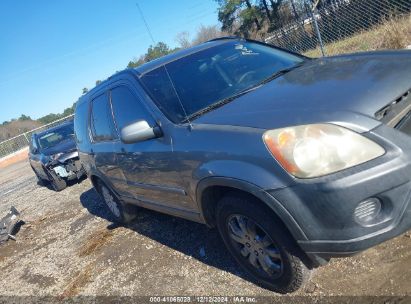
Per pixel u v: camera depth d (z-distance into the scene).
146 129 3.40
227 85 3.65
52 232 6.87
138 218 5.68
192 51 4.29
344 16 10.34
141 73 4.12
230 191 2.96
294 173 2.39
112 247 5.14
